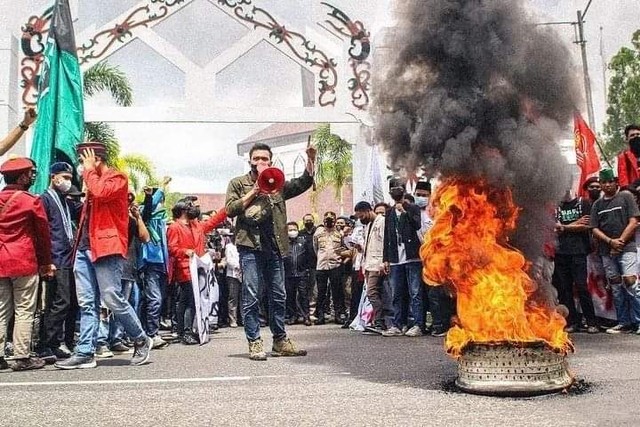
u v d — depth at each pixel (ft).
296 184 19.86
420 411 11.27
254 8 44.34
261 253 19.39
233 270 36.50
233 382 14.78
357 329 30.68
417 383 14.15
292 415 11.16
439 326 25.68
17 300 17.94
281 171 17.97
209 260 27.04
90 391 13.79
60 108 28.32
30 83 41.52
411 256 25.89
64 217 20.15
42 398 13.03
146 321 24.36
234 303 36.58
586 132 30.04
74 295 21.18
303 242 37.70
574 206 26.14
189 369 17.17
